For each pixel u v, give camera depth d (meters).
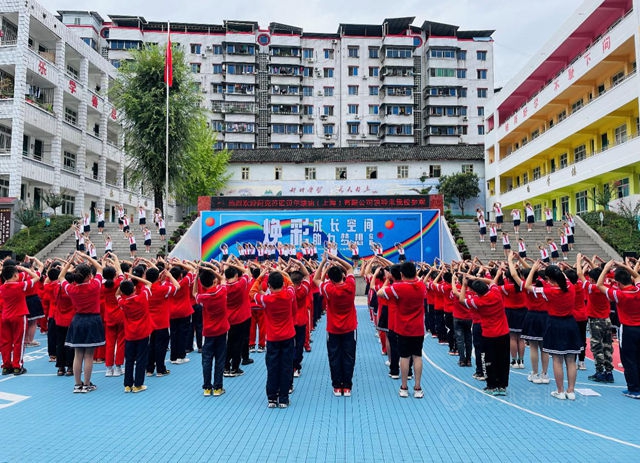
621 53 21.45
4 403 6.32
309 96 50.66
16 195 22.16
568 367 6.38
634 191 21.44
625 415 5.75
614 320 10.13
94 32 48.19
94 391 6.88
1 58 22.84
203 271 6.52
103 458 4.55
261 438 5.04
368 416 5.73
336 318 6.56
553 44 26.75
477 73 50.69
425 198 21.11
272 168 37.34
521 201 31.84
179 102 25.25
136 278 6.95
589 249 20.06
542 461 4.46
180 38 49.75
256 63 49.94
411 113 49.28
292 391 6.82
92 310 6.81
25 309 8.06
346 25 50.78
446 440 4.97
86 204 30.03
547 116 29.89
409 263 6.34
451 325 9.34
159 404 6.24
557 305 6.36
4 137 23.91
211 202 21.78
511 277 7.74
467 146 38.97
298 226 21.36
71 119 29.36
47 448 4.80
